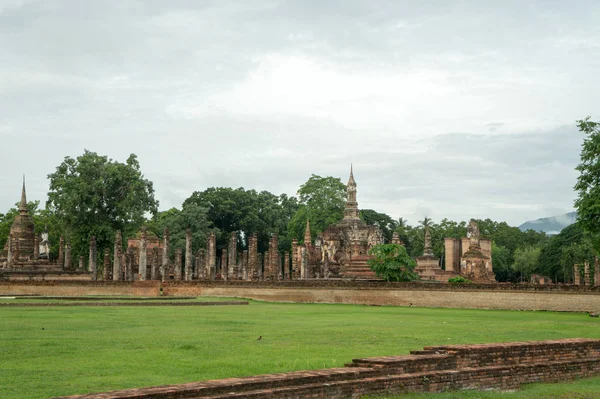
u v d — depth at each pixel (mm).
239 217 136125
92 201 91625
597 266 85625
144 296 65250
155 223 135375
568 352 23969
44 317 38156
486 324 37094
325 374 17656
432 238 146750
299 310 49250
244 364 21422
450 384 19922
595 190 49812
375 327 34219
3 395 16688
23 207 90688
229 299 62031
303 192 125125
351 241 102750
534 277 114312
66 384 18078
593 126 51469
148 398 14734
